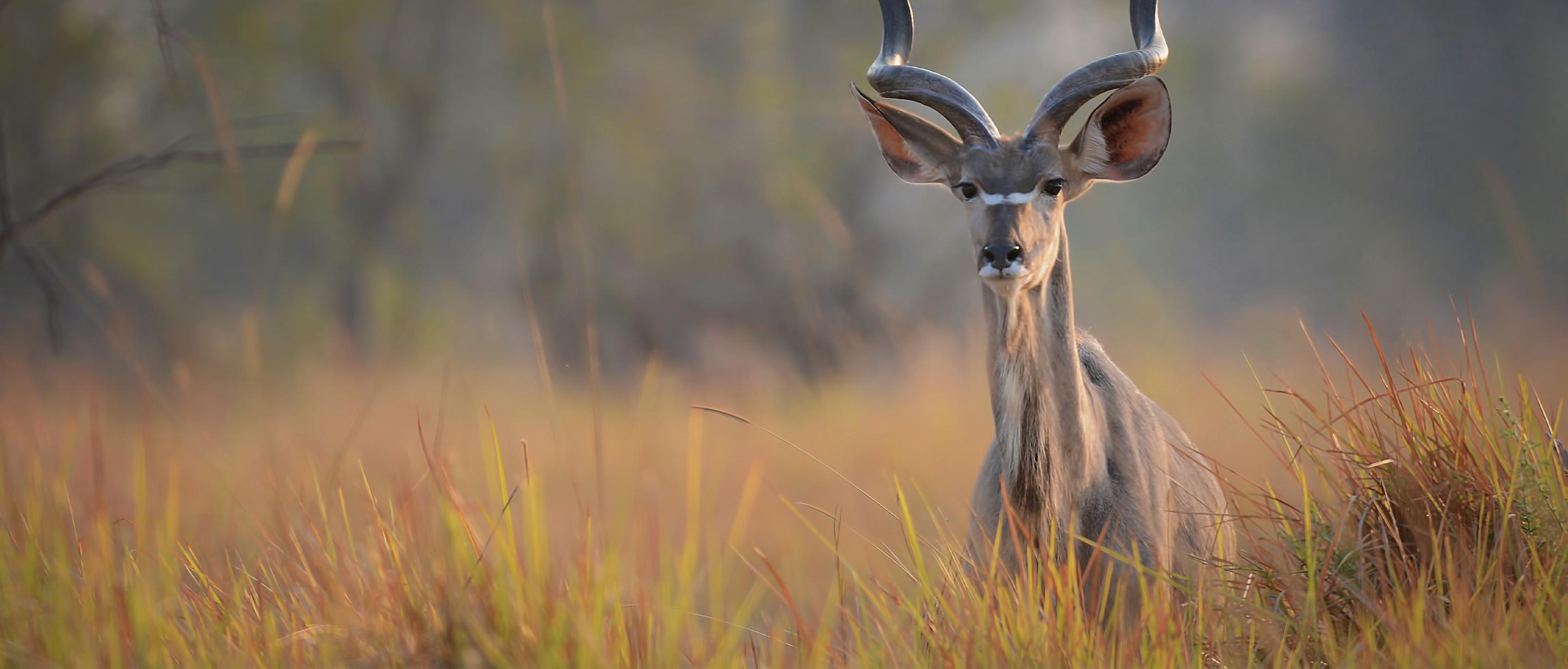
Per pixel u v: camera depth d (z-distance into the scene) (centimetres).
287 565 580
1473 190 2933
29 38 1889
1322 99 3053
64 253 1878
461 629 468
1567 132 2934
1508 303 1794
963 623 530
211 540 718
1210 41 3045
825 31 2211
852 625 564
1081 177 662
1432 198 3016
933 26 2170
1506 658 471
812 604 741
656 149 2133
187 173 1948
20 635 489
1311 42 3272
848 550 928
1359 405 620
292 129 1989
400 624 495
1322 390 672
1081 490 615
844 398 1561
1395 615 514
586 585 511
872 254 2142
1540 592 516
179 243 2094
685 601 521
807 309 1983
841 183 2141
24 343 1591
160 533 626
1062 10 2255
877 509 1020
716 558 693
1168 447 695
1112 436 646
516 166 2094
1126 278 2467
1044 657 502
